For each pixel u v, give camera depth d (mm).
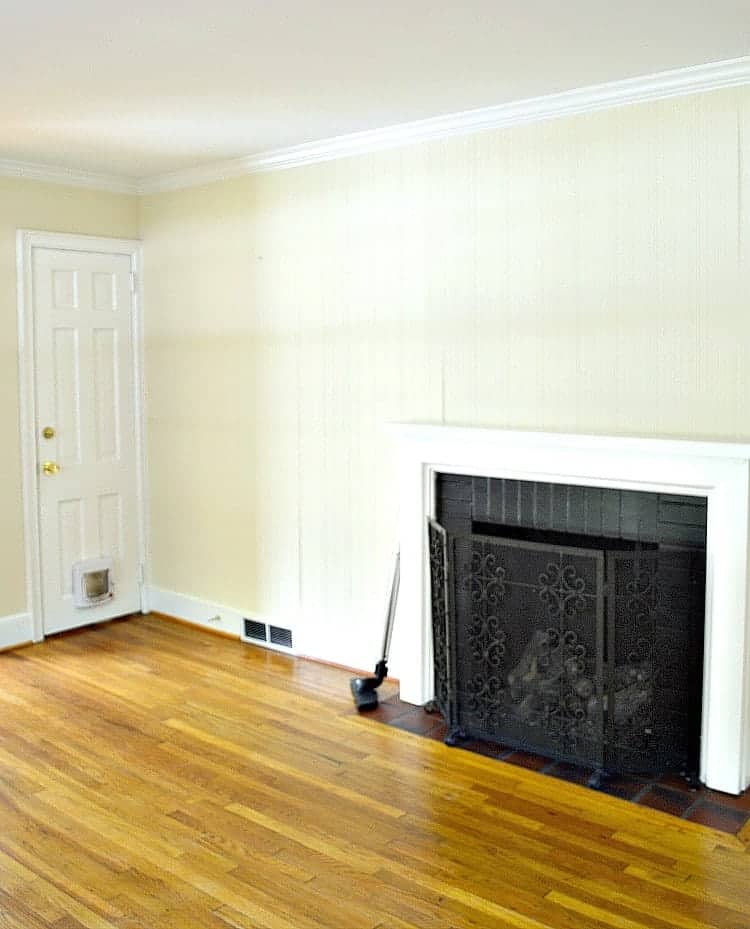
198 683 4512
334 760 3654
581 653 3451
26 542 5090
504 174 3850
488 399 3990
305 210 4594
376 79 3404
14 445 5008
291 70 3279
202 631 5348
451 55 3125
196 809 3266
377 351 4371
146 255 5438
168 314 5355
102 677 4598
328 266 4527
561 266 3723
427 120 3992
